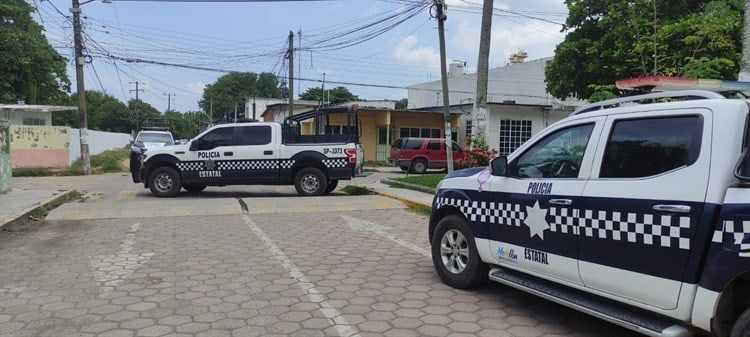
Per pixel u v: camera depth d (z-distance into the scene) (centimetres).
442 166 2539
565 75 1773
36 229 914
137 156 1534
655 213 356
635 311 385
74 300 516
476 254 534
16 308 492
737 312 330
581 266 412
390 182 1702
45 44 3112
